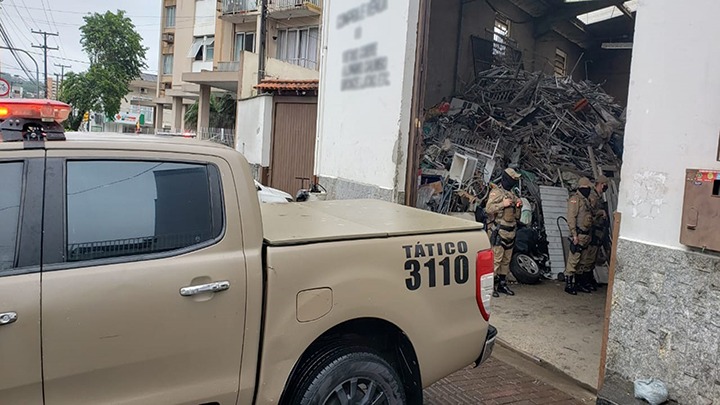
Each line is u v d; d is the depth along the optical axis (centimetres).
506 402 414
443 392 423
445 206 895
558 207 925
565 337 574
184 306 234
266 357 256
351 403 285
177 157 248
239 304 248
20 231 210
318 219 336
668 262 365
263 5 1964
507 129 1138
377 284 286
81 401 216
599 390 407
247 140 1532
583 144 1163
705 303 342
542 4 1702
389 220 344
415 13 695
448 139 1064
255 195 264
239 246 252
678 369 357
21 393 204
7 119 216
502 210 721
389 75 721
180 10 3550
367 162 767
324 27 902
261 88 1395
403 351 308
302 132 1307
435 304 310
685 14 360
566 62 2078
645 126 385
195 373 240
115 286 220
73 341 212
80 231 221
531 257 838
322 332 269
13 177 214
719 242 328
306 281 264
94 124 4244
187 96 3581
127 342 222
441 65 1461
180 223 243
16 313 201
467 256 326
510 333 580
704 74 348
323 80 904
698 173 340
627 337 392
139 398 228
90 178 229
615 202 891
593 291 776
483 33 1602
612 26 1941
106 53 3809
